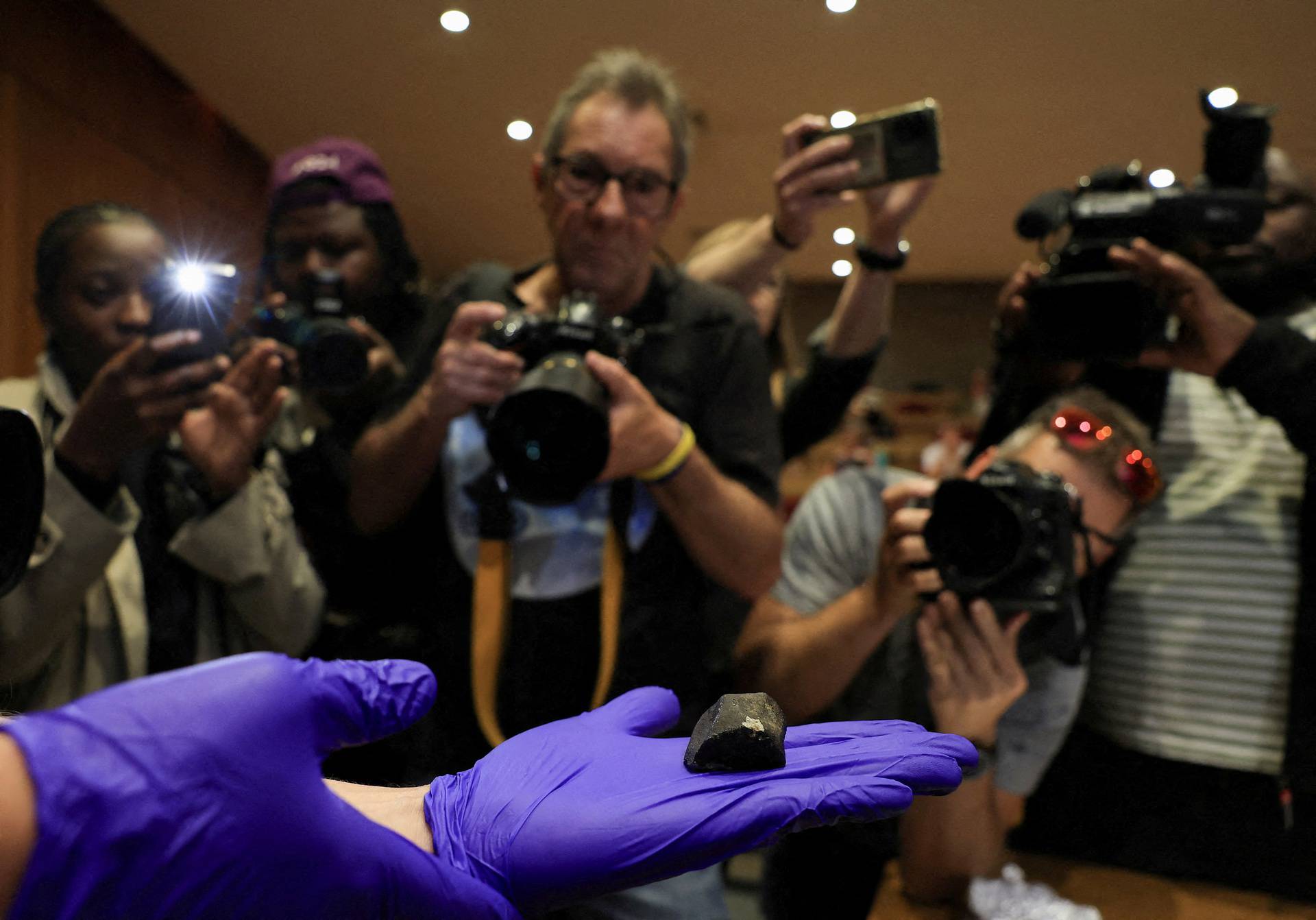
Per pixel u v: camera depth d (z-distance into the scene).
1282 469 1.22
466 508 1.15
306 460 1.32
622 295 1.21
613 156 1.15
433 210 2.71
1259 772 1.17
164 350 0.98
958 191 2.01
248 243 2.71
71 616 0.96
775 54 1.67
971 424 2.72
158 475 1.12
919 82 1.69
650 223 1.19
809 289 2.54
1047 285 1.23
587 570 1.13
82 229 1.08
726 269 1.53
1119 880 1.16
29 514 0.61
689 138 1.27
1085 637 1.14
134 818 0.39
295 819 0.43
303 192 1.53
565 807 0.53
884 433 2.78
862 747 0.55
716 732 0.55
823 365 1.70
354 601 1.26
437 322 1.26
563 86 1.98
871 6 1.48
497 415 0.96
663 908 1.01
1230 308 1.17
